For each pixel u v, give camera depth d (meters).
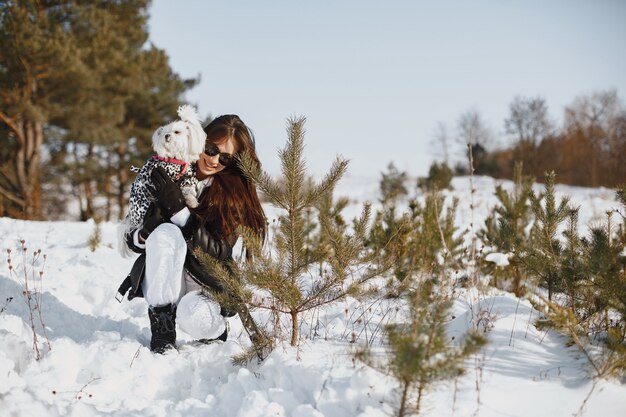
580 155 34.72
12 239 6.85
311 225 4.73
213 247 3.27
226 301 3.06
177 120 3.25
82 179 20.78
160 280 3.16
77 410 2.56
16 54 16.44
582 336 3.10
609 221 3.76
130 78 19.91
